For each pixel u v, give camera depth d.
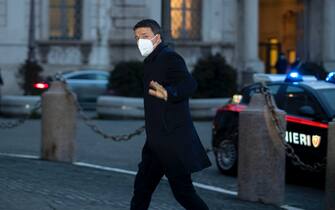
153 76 14.10
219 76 53.44
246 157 19.86
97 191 20.17
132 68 53.59
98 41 69.00
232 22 71.69
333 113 23.14
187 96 13.87
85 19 68.94
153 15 69.56
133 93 53.28
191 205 14.30
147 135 14.31
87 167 25.69
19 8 67.94
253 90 26.11
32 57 62.03
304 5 76.25
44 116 26.61
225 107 26.53
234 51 71.88
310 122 23.41
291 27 78.25
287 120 24.06
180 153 14.05
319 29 75.44
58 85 26.72
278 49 79.75
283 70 70.31
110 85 53.88
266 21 80.62
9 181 20.84
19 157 27.61
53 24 68.62
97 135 37.47
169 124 14.05
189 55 70.25
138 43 14.22
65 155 26.56
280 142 19.59
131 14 69.31
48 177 22.25
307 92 24.16
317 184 24.47
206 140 36.66
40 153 28.11
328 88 24.34
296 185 24.27
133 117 47.28
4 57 67.88
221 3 71.44
